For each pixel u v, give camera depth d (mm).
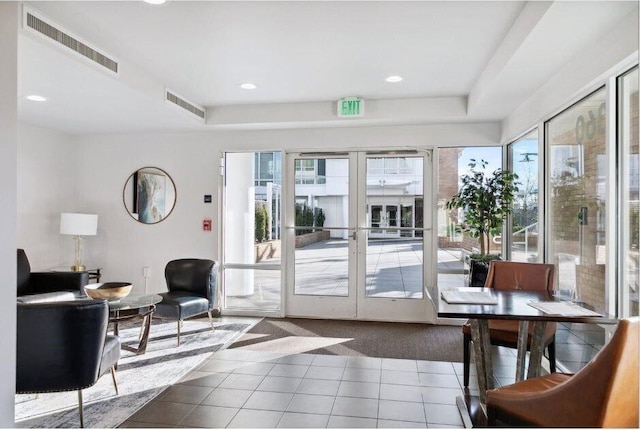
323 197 5316
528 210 4191
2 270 2143
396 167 5160
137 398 2996
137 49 3285
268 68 3711
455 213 5062
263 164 5457
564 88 3074
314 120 4812
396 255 5188
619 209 2609
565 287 3330
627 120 2545
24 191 4969
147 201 5551
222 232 5469
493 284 3271
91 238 5629
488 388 2604
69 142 5621
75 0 2539
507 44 2992
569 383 1672
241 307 5543
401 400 2975
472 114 4500
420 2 2564
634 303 2477
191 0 2545
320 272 5344
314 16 2746
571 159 3217
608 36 2486
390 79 4008
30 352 2477
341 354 3934
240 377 3379
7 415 2150
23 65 3057
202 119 4965
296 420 2691
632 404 1637
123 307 3602
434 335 4555
